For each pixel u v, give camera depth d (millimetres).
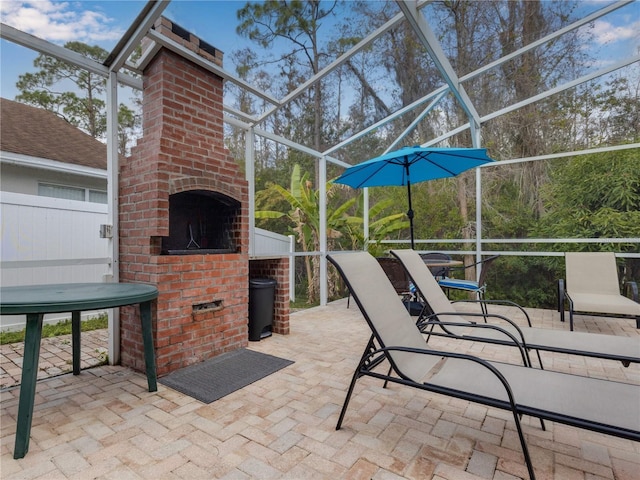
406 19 3105
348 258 2146
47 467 1621
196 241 3662
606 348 2221
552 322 4652
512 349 3480
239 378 2691
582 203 6250
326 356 3268
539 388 1646
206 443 1823
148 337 2438
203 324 3072
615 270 4523
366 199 7234
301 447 1792
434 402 2316
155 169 2748
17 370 2943
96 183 6078
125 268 3006
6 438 1875
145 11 2506
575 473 1595
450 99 6895
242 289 3490
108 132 2998
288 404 2277
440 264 4727
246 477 1559
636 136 6336
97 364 3043
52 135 6066
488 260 4438
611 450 1781
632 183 5824
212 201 3770
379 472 1598
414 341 2172
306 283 7109
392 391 2488
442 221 7547
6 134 5398
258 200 6836
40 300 1829
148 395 2406
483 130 7707
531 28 3947
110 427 1982
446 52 4238
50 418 2084
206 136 3205
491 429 1981
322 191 5824
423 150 3682
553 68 5383
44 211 4250
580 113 6809
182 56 3002
